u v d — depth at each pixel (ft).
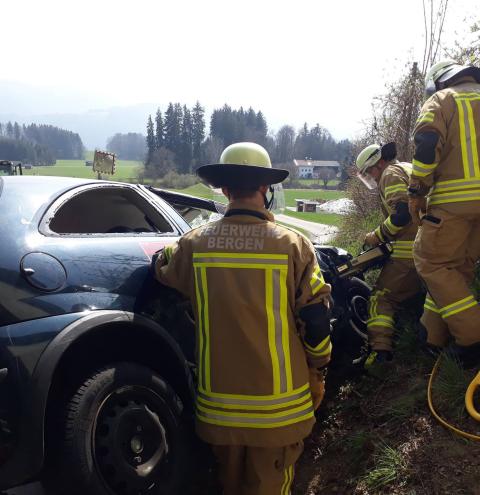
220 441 7.06
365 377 12.30
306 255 7.19
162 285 8.95
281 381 7.04
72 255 7.91
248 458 7.29
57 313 7.15
